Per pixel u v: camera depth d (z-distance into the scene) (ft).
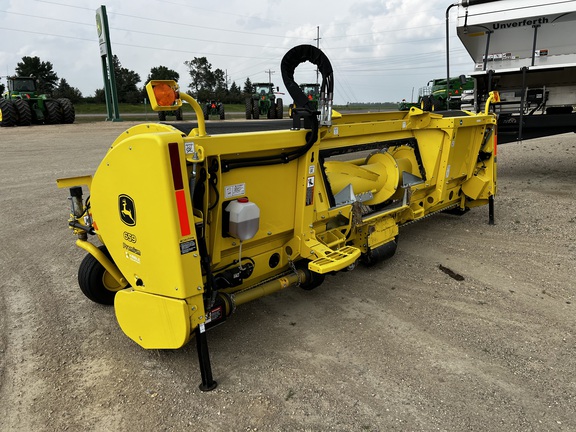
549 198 23.20
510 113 25.84
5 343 10.81
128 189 8.53
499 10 24.23
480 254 15.93
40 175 31.94
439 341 10.61
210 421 8.21
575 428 7.91
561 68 23.81
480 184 18.44
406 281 13.92
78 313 12.21
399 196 15.19
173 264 8.22
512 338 10.66
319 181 11.75
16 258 16.25
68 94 193.57
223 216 9.37
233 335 11.04
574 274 14.01
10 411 8.53
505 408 8.41
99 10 82.43
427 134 16.06
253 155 9.60
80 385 9.25
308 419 8.20
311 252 10.87
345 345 10.52
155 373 9.61
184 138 7.93
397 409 8.42
